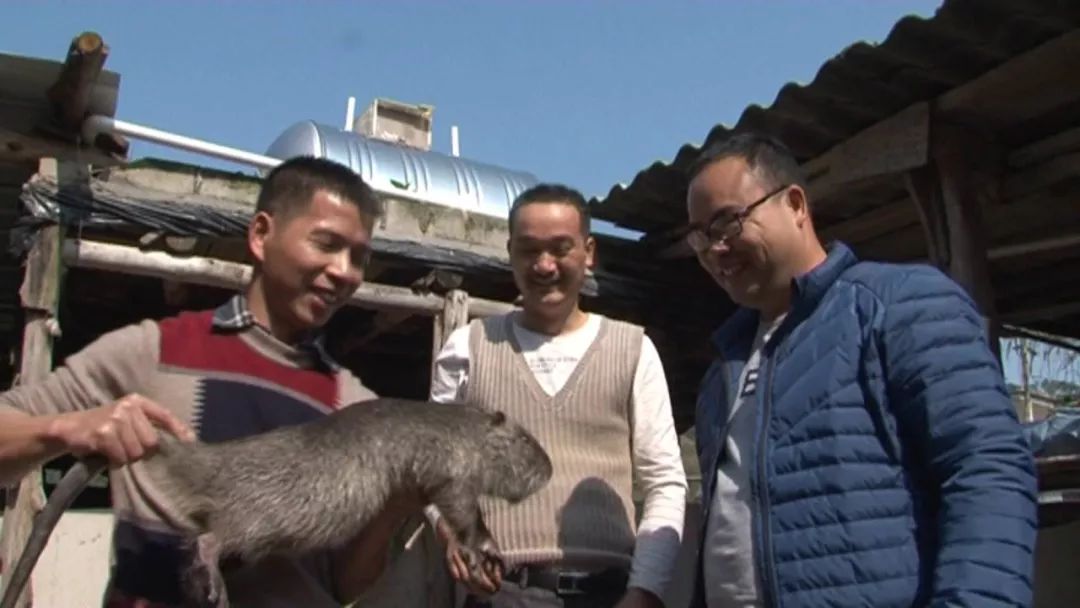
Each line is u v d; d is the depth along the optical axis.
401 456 3.21
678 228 7.76
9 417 2.52
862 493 2.85
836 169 6.19
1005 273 7.92
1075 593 9.44
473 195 9.70
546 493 3.84
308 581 3.02
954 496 2.66
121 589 2.77
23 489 5.70
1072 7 4.79
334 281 3.00
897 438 2.86
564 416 3.98
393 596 5.33
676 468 4.02
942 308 2.85
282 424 3.03
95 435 2.46
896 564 2.77
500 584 3.49
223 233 6.61
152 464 2.88
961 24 4.95
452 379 4.26
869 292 2.99
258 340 3.03
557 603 3.76
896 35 5.07
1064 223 6.76
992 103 5.50
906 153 5.73
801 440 2.98
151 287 8.02
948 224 5.71
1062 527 9.71
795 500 2.95
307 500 2.98
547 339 4.15
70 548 6.79
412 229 7.36
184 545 2.83
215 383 2.93
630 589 3.75
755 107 5.90
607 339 4.12
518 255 4.12
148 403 2.57
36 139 6.09
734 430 3.34
